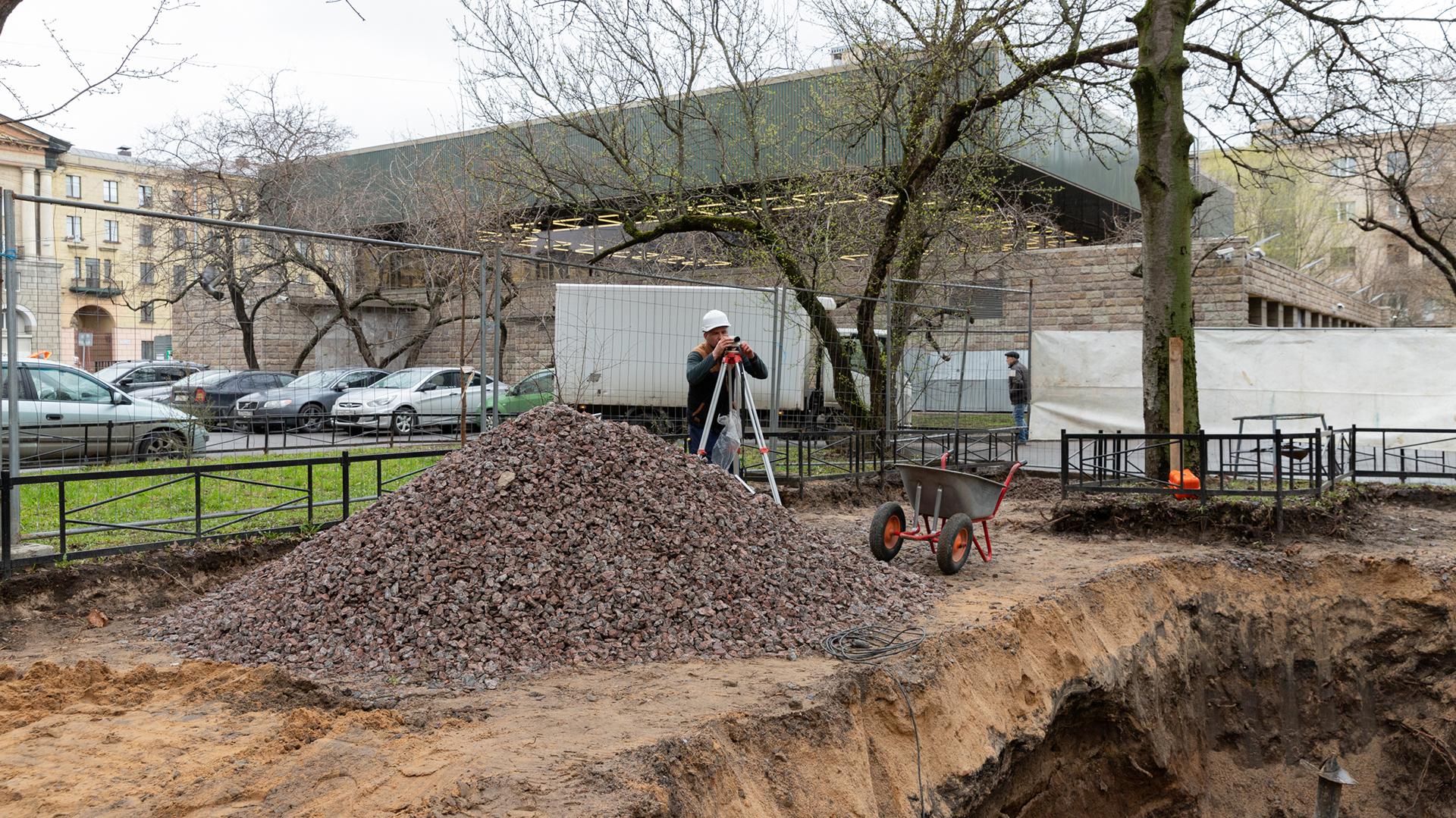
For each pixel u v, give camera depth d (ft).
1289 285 79.36
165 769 13.66
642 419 41.24
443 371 39.93
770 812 15.02
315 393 31.86
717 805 14.17
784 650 19.79
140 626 21.11
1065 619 24.73
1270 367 53.36
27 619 20.84
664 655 19.08
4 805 12.51
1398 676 29.78
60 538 23.16
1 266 22.38
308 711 15.51
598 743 14.30
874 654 19.77
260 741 14.62
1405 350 50.14
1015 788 22.11
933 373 52.80
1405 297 158.30
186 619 20.93
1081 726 25.09
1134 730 26.07
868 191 52.24
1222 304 67.21
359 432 33.73
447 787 12.71
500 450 23.39
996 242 63.98
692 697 16.71
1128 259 69.67
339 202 92.58
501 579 19.98
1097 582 27.12
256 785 13.15
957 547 27.63
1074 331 58.59
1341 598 30.78
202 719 15.71
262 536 26.27
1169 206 37.96
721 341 29.89
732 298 46.37
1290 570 31.32
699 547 22.00
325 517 29.66
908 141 48.37
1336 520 34.04
